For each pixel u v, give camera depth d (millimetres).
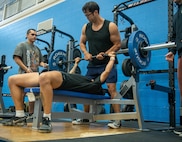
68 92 2189
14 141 1328
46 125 1887
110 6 4668
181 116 3102
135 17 4254
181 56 2039
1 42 7664
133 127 2588
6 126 2186
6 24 7660
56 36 5727
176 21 2123
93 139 1545
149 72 3615
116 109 2588
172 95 2799
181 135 1920
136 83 2369
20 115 2266
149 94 3873
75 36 5258
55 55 3637
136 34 2385
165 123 3412
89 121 3086
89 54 2609
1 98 4348
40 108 2055
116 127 2447
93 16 2543
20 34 6977
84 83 2301
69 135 1740
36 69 3385
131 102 2408
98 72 2609
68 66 3664
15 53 3201
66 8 5641
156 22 3953
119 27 4461
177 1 2096
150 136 1828
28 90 2080
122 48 2713
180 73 2102
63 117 2262
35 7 6613
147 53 2479
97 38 2611
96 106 2686
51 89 1975
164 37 3812
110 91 2578
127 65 2658
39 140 1387
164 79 3715
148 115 3836
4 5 8172
